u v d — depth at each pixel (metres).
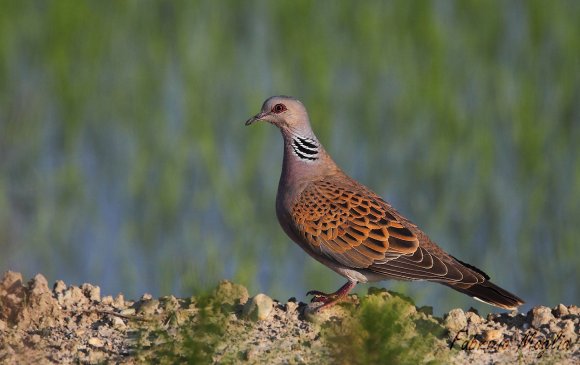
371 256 10.10
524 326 9.25
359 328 8.08
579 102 17.80
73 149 17.62
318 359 8.40
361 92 18.39
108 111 18.17
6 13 19.30
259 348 8.63
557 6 19.25
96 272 15.41
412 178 16.75
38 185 16.91
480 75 18.61
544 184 16.59
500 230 16.06
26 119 18.22
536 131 17.05
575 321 9.21
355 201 10.34
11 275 9.34
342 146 17.42
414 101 17.98
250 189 16.38
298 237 10.48
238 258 15.20
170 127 17.84
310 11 19.59
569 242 15.81
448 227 16.17
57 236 15.96
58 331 9.02
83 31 19.30
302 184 10.55
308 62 18.42
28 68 19.12
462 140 17.22
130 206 16.34
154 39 19.44
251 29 19.66
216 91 18.23
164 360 8.24
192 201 16.16
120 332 8.98
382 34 19.33
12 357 8.41
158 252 15.56
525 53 18.92
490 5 19.80
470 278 9.76
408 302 9.20
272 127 17.55
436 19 19.64
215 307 8.46
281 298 14.68
